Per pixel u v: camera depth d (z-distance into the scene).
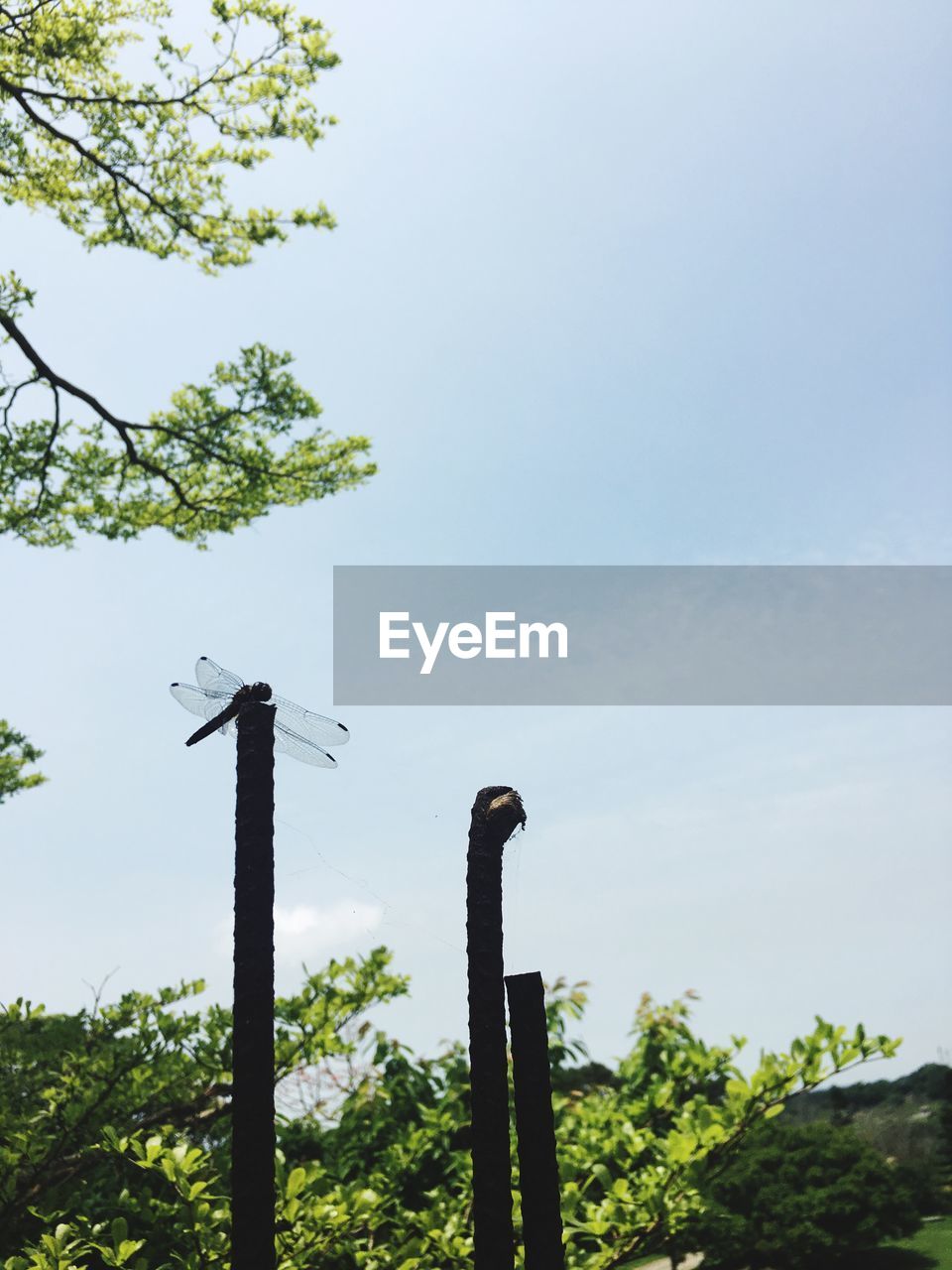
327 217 9.24
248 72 8.45
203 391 9.78
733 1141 4.99
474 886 2.80
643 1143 5.14
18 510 9.95
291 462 10.22
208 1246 4.24
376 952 6.38
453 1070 7.50
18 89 8.40
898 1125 17.09
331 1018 6.06
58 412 9.22
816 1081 4.76
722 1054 5.93
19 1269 4.12
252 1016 2.63
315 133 8.87
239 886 2.74
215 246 9.33
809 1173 12.02
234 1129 2.57
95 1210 5.41
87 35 8.13
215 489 10.43
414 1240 5.00
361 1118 7.51
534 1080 2.71
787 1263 11.21
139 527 10.48
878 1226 11.50
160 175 8.89
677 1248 9.66
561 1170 5.27
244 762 2.85
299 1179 4.44
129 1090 5.79
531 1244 2.59
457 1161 6.24
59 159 8.98
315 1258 4.75
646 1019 7.91
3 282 8.27
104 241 9.34
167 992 6.44
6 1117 5.51
